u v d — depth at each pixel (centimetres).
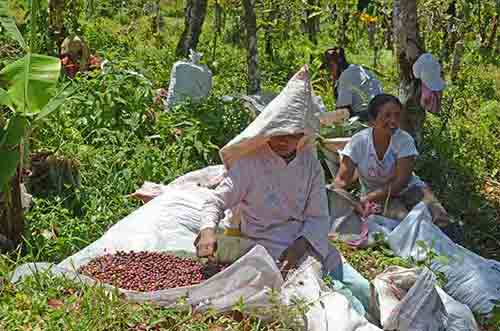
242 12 1289
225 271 338
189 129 600
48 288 340
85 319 314
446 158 672
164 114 632
